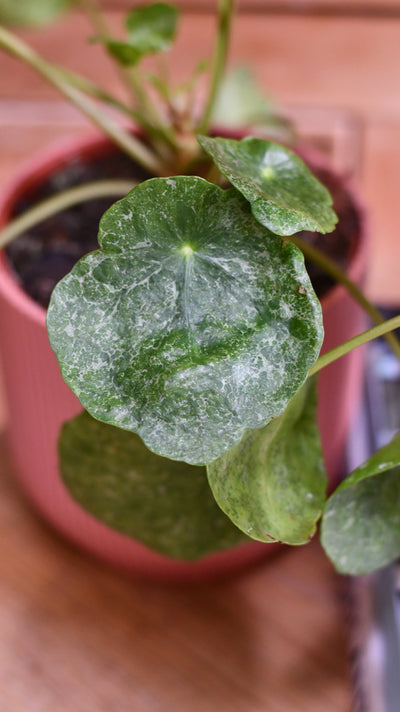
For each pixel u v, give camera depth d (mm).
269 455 430
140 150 540
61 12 597
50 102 720
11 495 608
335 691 544
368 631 545
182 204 396
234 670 551
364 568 453
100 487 474
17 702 542
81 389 399
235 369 398
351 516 436
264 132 605
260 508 418
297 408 437
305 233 547
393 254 694
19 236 555
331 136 676
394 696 520
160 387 400
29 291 532
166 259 404
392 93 761
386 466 413
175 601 573
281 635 562
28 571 583
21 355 494
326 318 486
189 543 486
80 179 578
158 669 552
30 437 525
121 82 761
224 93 596
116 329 402
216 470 401
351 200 550
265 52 792
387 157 738
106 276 402
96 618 568
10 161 715
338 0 802
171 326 403
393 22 805
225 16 508
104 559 571
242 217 401
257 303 400
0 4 586
